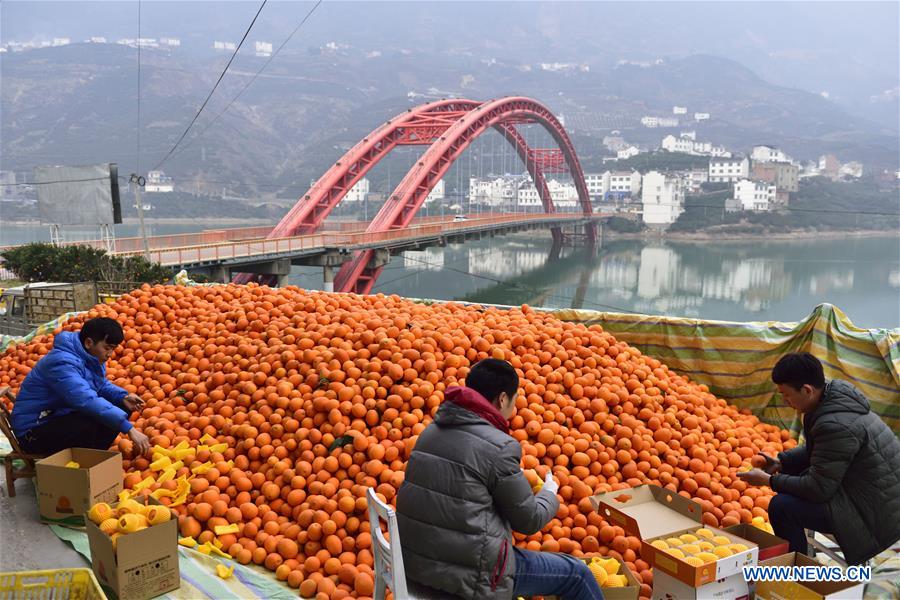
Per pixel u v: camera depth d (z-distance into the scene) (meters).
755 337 6.85
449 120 71.31
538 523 3.14
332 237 51.97
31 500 5.00
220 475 4.78
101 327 5.09
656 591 3.64
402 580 2.96
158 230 150.88
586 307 77.00
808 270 111.38
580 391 5.51
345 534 4.29
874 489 3.81
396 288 88.38
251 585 4.07
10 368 7.08
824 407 3.89
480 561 2.99
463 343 5.62
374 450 4.62
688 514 4.09
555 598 3.57
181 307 7.52
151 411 5.62
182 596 3.87
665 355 7.26
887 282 101.25
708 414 6.03
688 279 101.00
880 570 4.23
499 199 172.38
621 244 141.25
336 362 5.29
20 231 118.75
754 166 188.12
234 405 5.40
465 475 3.02
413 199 63.47
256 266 44.31
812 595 3.35
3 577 3.29
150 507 3.92
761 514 4.80
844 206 188.38
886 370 6.15
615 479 4.97
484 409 3.18
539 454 4.91
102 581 3.90
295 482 4.59
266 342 6.22
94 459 4.81
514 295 81.31
